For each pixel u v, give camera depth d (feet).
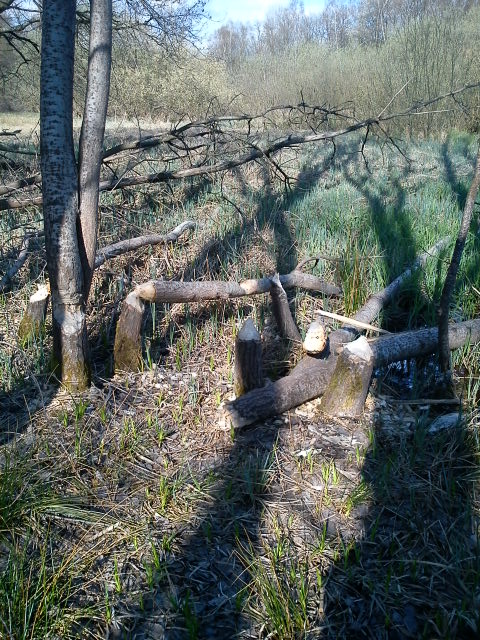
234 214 26.12
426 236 23.50
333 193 29.27
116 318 17.52
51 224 12.77
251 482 10.80
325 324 17.69
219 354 16.11
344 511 10.39
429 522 10.16
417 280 19.66
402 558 9.41
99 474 11.23
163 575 9.08
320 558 9.40
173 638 8.17
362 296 19.20
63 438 12.14
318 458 11.78
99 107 12.99
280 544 9.41
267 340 16.78
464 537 9.80
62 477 11.05
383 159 35.50
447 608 8.58
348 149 40.29
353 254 21.53
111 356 15.34
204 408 13.52
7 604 8.21
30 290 18.89
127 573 9.14
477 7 57.98
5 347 15.71
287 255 22.17
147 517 10.22
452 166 36.09
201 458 11.84
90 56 12.89
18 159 32.04
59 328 13.38
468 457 11.88
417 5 56.39
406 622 8.40
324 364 14.25
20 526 9.87
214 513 10.36
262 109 58.80
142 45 29.12
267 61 61.93
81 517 10.12
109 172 29.94
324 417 13.15
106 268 20.11
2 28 32.32
